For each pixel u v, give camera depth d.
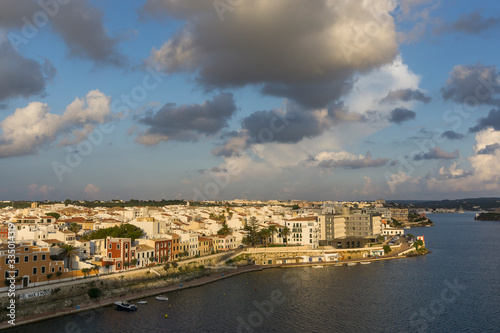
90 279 153.75
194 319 135.25
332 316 140.50
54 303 137.38
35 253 141.50
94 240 198.38
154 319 134.25
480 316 142.25
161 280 178.50
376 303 157.38
